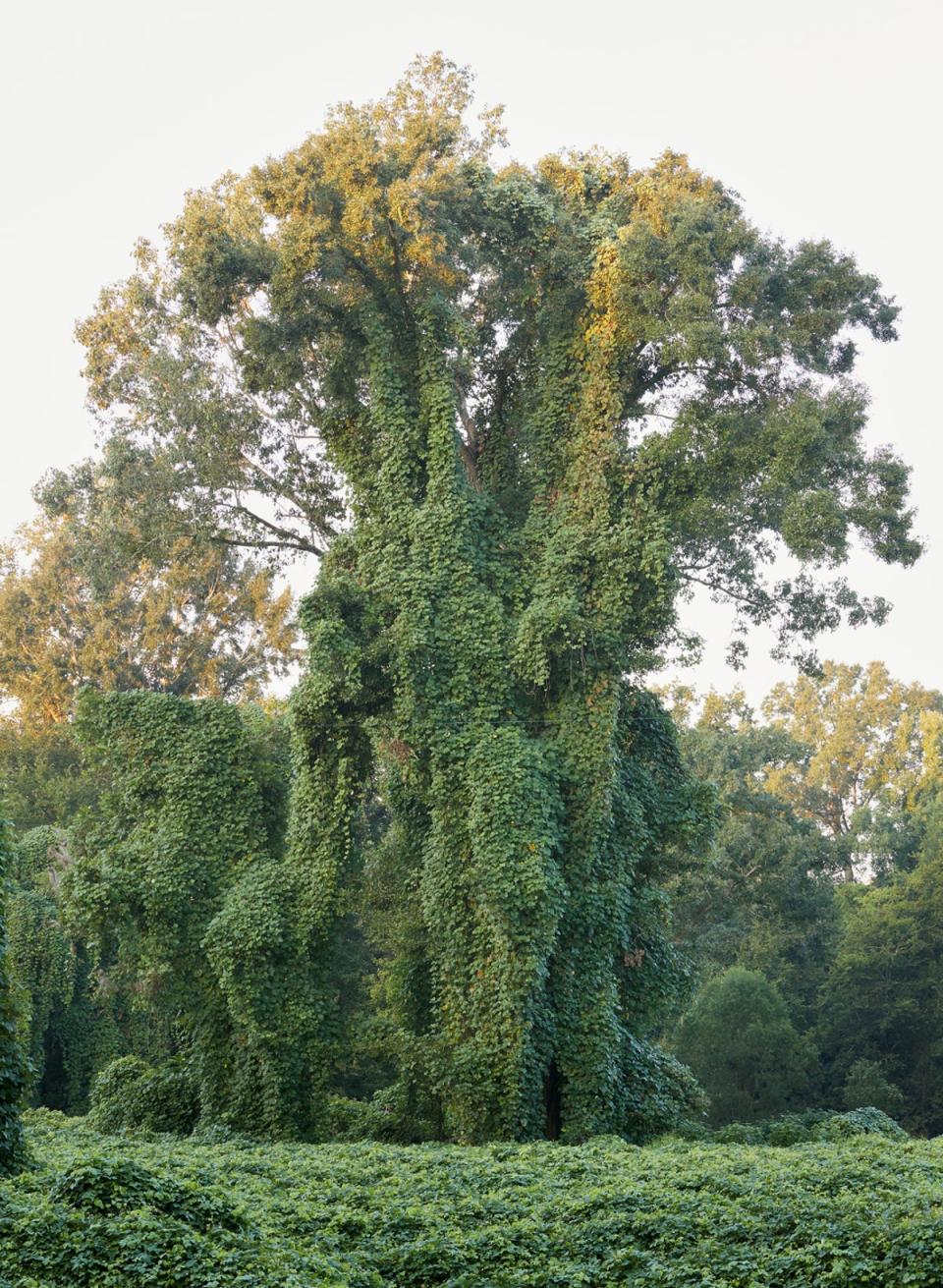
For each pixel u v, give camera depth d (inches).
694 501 1222.3
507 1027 1096.2
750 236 1230.9
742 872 2082.9
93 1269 506.0
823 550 1216.8
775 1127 1182.9
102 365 1562.5
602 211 1343.5
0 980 677.9
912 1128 2130.9
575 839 1176.2
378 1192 741.3
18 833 2132.1
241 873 1235.2
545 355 1315.2
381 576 1245.7
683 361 1207.6
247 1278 502.6
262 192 1298.0
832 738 3489.2
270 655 2429.9
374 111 1347.2
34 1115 1337.4
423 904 1181.1
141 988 1290.6
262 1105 1168.2
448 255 1277.1
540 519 1277.1
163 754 1277.1
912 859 2807.6
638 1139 1174.3
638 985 1230.9
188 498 1492.4
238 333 1470.2
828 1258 558.6
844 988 2219.5
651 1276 574.6
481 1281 581.3
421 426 1284.4
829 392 1232.2
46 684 2420.0
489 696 1203.2
